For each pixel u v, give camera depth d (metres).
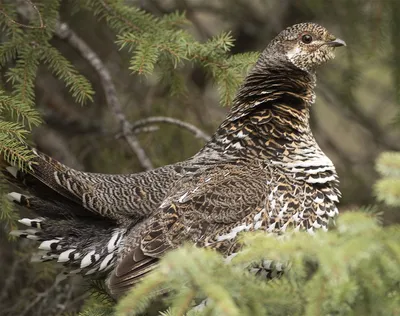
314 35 9.98
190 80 13.77
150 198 8.97
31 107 9.66
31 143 9.80
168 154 12.40
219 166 9.05
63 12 13.09
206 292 5.60
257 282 6.12
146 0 14.21
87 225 8.95
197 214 8.42
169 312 6.98
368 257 5.61
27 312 10.59
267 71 9.89
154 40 9.77
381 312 5.75
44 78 13.63
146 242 8.21
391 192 5.73
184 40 9.78
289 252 5.86
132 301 5.86
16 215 9.22
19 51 9.53
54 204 8.90
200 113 13.17
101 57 14.09
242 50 15.52
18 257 11.02
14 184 8.78
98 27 13.78
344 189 14.13
